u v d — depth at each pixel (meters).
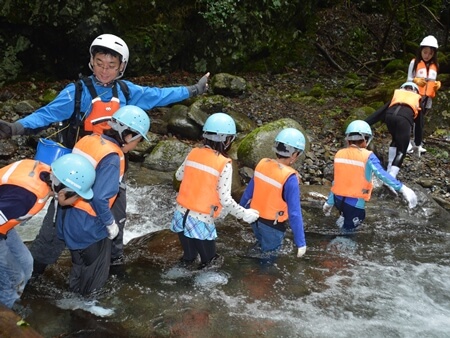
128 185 6.23
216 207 3.96
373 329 3.47
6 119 7.90
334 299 3.82
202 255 4.04
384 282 4.12
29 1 8.88
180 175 4.18
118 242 4.06
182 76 10.56
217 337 3.26
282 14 11.83
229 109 8.17
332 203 5.13
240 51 11.24
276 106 9.34
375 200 5.85
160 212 5.62
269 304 3.69
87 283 3.58
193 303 3.63
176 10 10.30
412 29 14.08
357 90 10.44
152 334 3.26
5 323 2.91
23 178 2.90
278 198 4.23
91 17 9.20
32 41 9.35
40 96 8.98
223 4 10.43
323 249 4.66
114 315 3.44
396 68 11.91
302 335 3.35
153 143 7.20
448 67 9.88
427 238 5.01
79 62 9.59
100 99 3.64
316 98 10.04
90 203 3.37
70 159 3.03
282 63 11.89
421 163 7.19
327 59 12.48
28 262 3.29
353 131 4.99
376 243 4.86
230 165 3.90
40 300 3.56
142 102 3.97
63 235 3.47
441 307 3.80
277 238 4.36
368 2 14.31
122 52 3.61
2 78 9.26
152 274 4.00
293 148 4.16
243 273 4.11
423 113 7.20
